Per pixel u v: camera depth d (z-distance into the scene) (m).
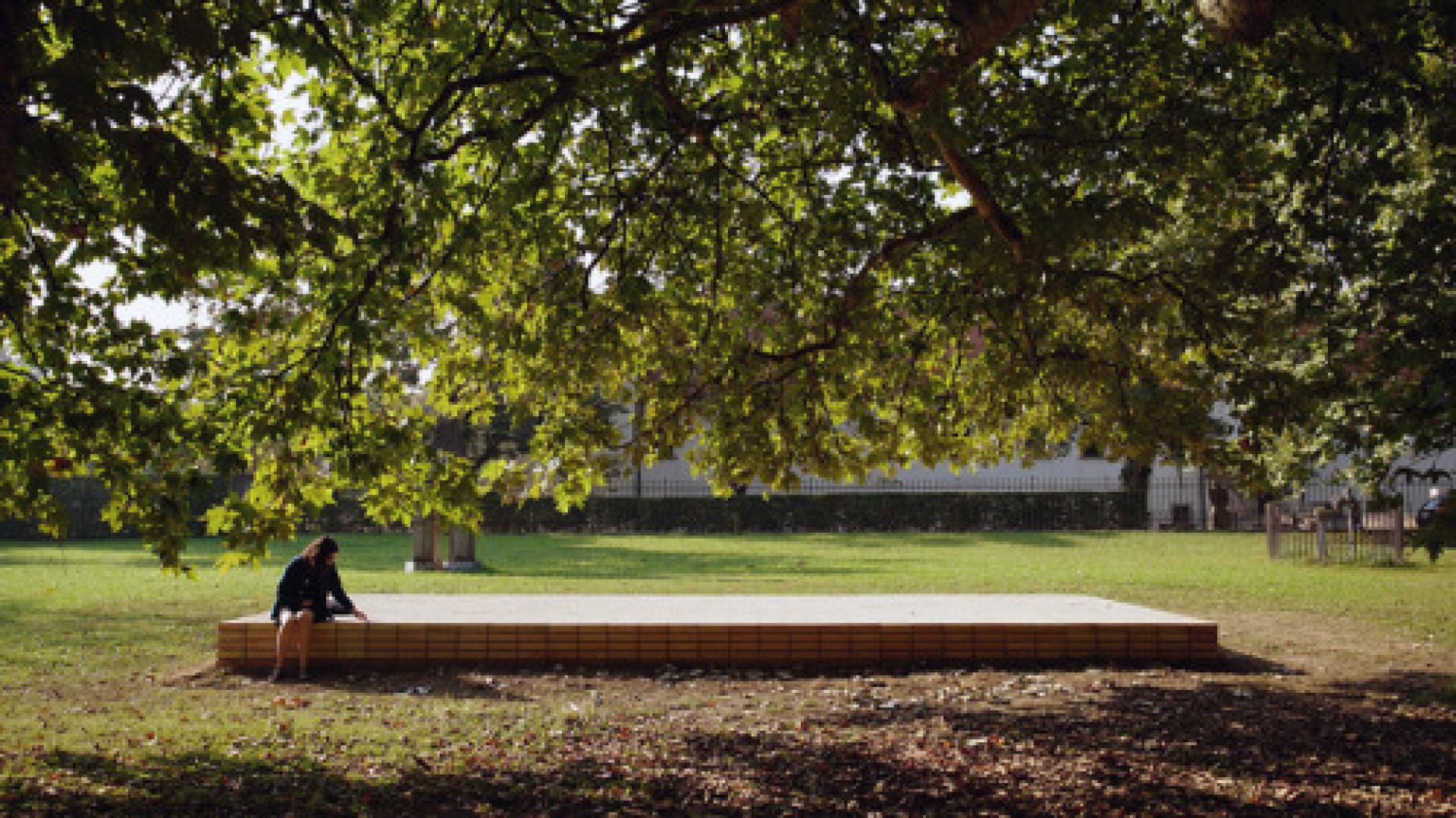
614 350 8.95
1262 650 11.48
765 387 9.48
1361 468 13.15
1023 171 8.59
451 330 9.84
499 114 8.34
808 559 24.92
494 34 7.96
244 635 10.47
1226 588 17.64
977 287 9.55
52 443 6.93
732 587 17.33
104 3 5.24
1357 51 7.59
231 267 6.39
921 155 8.77
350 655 10.51
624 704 8.98
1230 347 9.27
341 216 8.26
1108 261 10.05
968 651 10.55
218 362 7.81
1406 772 6.73
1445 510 6.73
